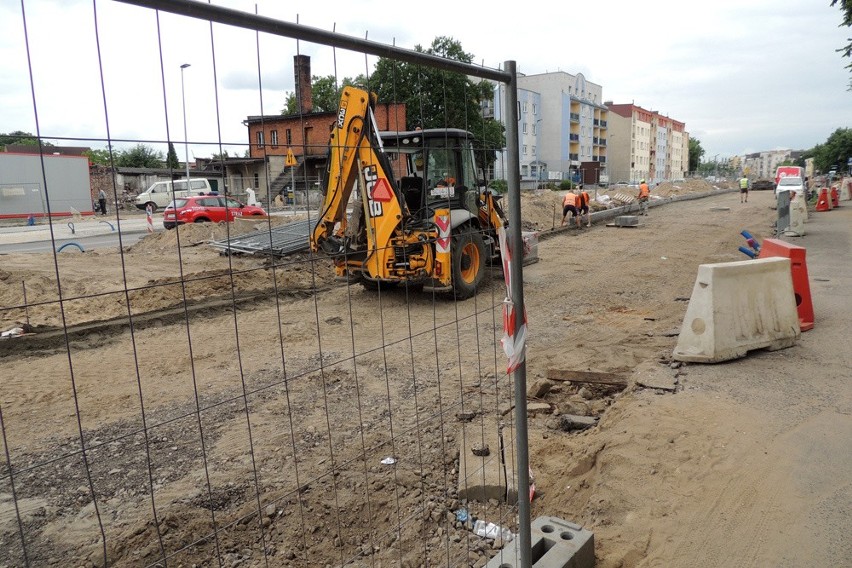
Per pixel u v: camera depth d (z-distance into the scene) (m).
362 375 6.13
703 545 2.99
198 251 15.12
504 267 2.41
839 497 3.31
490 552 3.19
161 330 7.95
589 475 3.88
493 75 2.32
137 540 3.34
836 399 4.60
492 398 5.44
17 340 7.15
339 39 1.90
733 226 20.28
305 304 9.62
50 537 3.42
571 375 5.80
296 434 4.73
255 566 3.11
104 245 16.88
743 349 5.62
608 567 2.92
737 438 4.02
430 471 4.09
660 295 9.98
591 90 83.25
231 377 6.11
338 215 8.68
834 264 10.49
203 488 3.92
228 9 1.63
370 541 3.21
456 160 9.34
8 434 4.81
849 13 13.71
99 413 5.23
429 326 8.18
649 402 4.70
